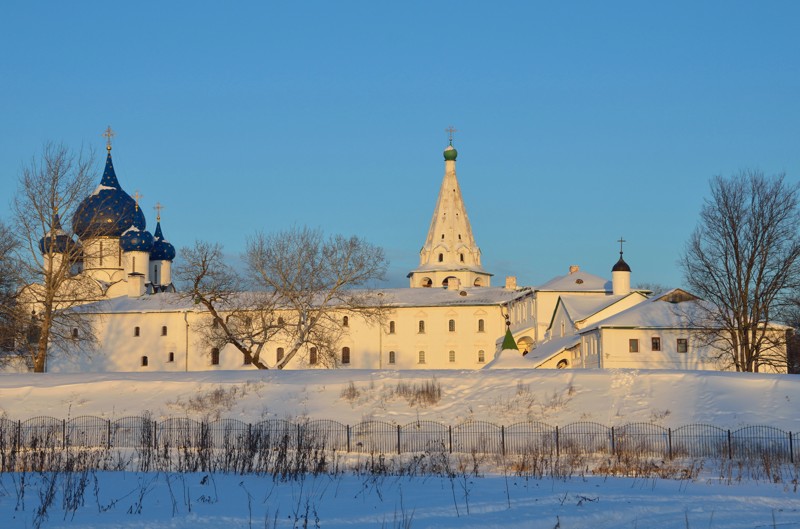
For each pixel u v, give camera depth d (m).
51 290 73.00
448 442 48.12
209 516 22.72
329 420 51.22
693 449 45.00
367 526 21.64
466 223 163.25
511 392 57.31
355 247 84.12
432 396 57.06
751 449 44.16
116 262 133.25
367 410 55.78
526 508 24.34
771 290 71.50
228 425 48.03
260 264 82.44
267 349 123.12
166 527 21.36
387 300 127.88
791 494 28.95
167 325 126.00
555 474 33.91
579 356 96.75
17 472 31.45
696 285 73.56
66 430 51.22
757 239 71.94
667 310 90.69
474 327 126.69
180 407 57.34
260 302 86.69
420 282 161.50
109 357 126.12
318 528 21.30
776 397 54.03
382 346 126.81
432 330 126.88
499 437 49.28
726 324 73.88
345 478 31.09
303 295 83.00
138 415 55.97
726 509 24.89
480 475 34.22
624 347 88.88
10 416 56.66
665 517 23.55
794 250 71.38
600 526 22.34
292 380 61.31
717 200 73.06
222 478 30.19
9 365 102.06
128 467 34.59
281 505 24.67
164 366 125.44
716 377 56.88
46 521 21.84
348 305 95.50
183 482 27.72
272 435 47.75
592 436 47.78
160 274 148.88
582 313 101.81
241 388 59.94
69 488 25.17
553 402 55.53
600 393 56.44
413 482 30.52
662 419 52.47
